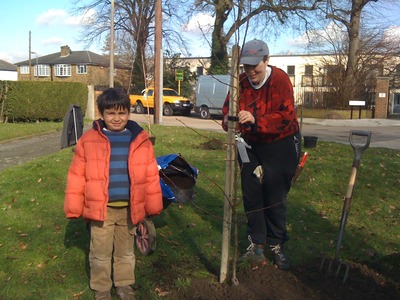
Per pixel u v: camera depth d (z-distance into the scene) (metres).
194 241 4.65
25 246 4.47
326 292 3.50
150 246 4.17
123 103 3.31
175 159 5.01
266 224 3.95
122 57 39.94
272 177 3.75
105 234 3.39
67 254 4.29
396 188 7.19
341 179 7.54
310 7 25.48
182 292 3.52
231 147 3.36
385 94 28.27
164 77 35.97
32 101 18.23
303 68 44.28
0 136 13.61
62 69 63.06
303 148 11.21
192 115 29.73
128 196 3.34
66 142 6.96
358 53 28.55
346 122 25.20
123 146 3.36
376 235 5.06
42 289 3.60
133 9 30.56
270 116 3.52
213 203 6.05
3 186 6.80
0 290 3.57
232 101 3.32
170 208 5.73
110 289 3.59
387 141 15.99
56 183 6.96
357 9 26.94
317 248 4.54
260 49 3.44
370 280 3.69
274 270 3.87
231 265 3.96
